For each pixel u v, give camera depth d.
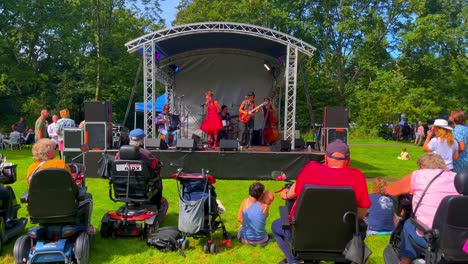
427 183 3.46
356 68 31.05
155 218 5.11
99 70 28.03
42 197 3.94
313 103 29.33
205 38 12.76
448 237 2.97
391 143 24.72
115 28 29.64
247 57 14.70
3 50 23.95
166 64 14.46
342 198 3.20
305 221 3.27
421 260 3.36
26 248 4.07
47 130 11.21
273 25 29.42
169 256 4.61
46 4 25.02
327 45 29.97
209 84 14.84
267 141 12.73
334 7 29.50
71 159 9.63
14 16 24.53
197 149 10.05
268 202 5.07
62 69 31.69
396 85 27.50
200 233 4.78
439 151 5.57
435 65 29.39
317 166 3.49
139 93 32.88
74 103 30.61
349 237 3.32
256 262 4.46
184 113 14.91
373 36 27.98
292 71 11.91
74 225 4.28
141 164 4.94
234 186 8.71
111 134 9.92
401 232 3.88
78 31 26.44
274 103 14.79
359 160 14.91
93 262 4.39
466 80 29.83
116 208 6.69
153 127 10.95
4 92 26.45
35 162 4.39
